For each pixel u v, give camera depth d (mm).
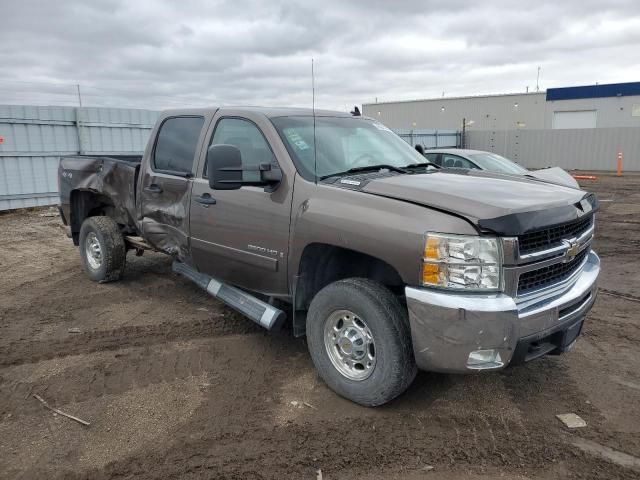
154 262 7766
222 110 4781
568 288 3602
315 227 3691
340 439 3299
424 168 4543
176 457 3135
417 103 50000
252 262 4285
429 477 2957
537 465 3049
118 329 5168
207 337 4957
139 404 3750
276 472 2994
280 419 3533
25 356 4551
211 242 4652
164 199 5207
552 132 28047
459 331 3072
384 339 3391
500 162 10477
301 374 4188
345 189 3697
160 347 4734
